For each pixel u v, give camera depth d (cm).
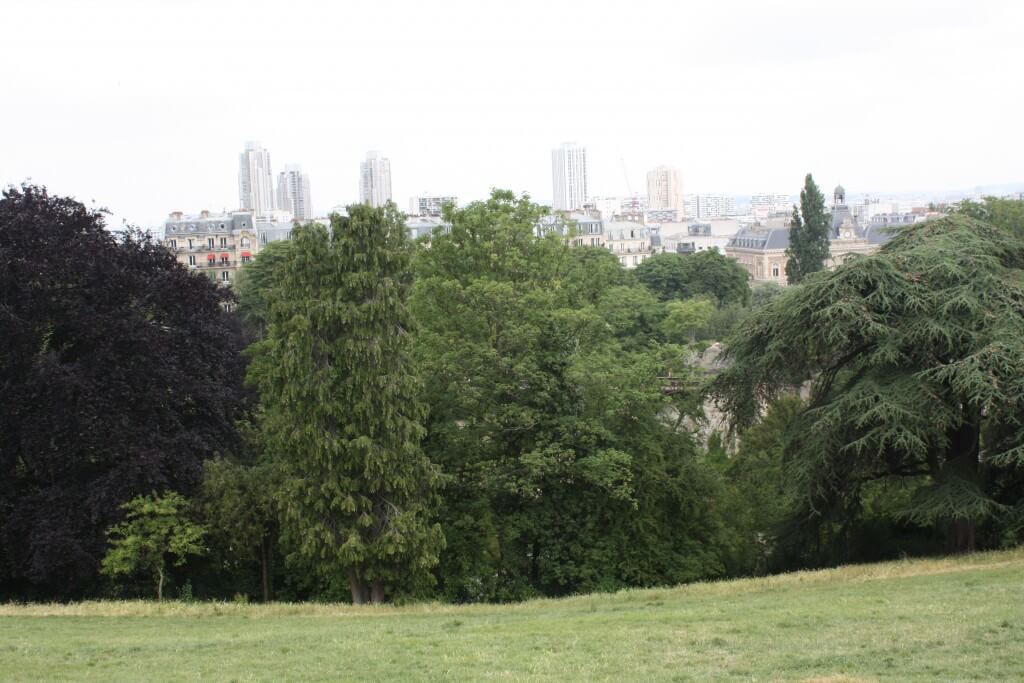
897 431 3531
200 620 3166
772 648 2277
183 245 17250
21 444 3891
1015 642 2166
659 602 3234
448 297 4291
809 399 4412
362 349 3516
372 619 3117
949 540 3988
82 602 3628
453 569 4009
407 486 3606
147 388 4078
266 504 3803
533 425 3959
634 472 4191
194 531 3784
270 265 10156
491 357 3938
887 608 2670
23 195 4353
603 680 2039
